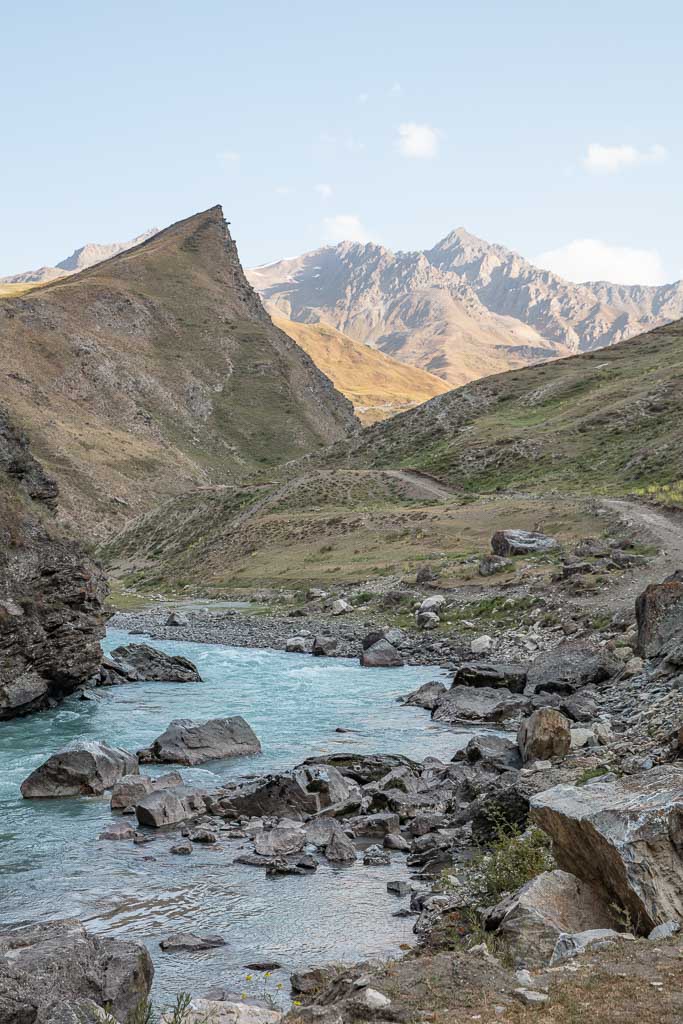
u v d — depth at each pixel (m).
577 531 66.44
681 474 84.75
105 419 194.62
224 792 20.38
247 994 10.64
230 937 12.61
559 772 16.73
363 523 85.62
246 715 30.48
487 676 31.95
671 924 8.70
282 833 17.00
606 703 27.16
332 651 45.94
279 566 79.69
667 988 7.25
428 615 49.44
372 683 36.97
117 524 148.12
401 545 76.31
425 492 103.31
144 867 15.73
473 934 10.14
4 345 193.12
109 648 49.25
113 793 19.84
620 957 8.02
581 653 32.12
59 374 197.62
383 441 136.00
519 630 44.06
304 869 15.43
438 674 38.75
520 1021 6.95
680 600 31.47
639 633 32.69
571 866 10.25
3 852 16.64
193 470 187.38
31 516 35.28
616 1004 7.06
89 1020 8.21
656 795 9.93
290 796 19.05
